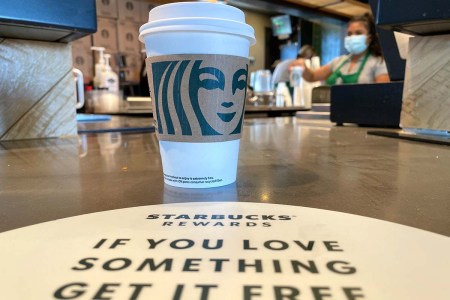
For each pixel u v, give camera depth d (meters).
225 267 0.22
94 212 0.33
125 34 2.86
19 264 0.23
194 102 0.39
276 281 0.20
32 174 0.51
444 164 0.57
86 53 2.67
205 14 0.38
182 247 0.25
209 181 0.42
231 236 0.27
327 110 1.76
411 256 0.23
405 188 0.42
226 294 0.19
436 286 0.20
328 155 0.67
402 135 0.89
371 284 0.20
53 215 0.32
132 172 0.52
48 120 0.95
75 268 0.22
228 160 0.43
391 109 1.16
